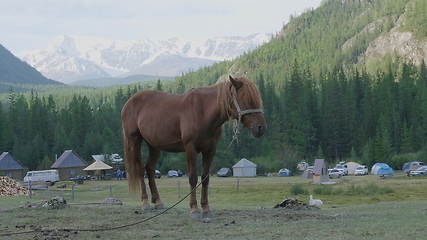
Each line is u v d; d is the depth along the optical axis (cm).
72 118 14988
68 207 1518
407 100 14262
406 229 1030
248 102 1149
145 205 1409
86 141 13600
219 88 1200
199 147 1235
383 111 13900
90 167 10062
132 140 1400
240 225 1136
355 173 10044
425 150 11075
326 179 7356
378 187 5703
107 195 5156
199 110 1218
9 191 3956
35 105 15112
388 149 11831
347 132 13450
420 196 5019
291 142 13062
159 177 10612
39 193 5144
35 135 13850
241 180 8794
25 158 12912
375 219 1197
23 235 1061
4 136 13162
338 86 14325
